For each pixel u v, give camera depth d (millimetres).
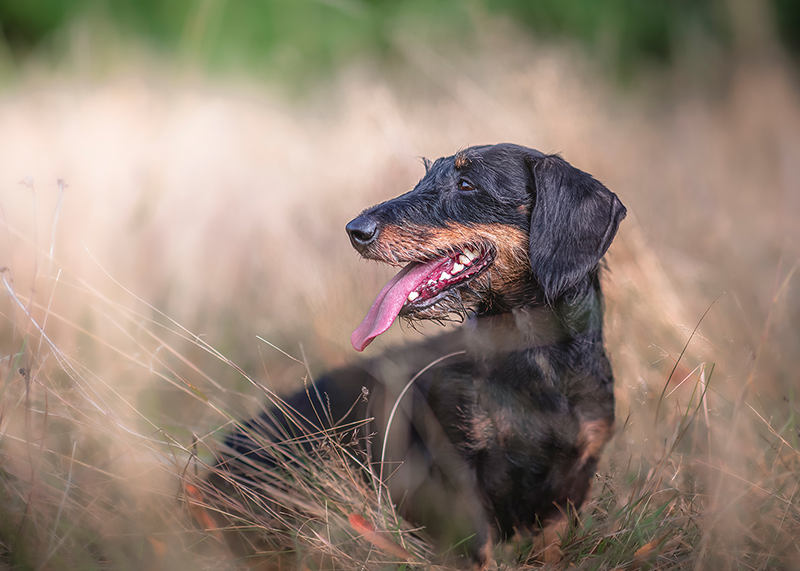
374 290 5156
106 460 3281
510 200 3479
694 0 12516
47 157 6492
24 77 10586
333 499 3293
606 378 3424
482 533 3254
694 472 3443
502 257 3463
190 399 4383
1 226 5258
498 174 3492
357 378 3820
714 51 11109
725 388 3877
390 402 3586
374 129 6242
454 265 3564
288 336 4949
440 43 9219
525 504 3475
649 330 4500
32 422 3305
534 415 3316
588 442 3359
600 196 3377
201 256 5727
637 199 6008
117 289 4719
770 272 5398
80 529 2799
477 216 3498
